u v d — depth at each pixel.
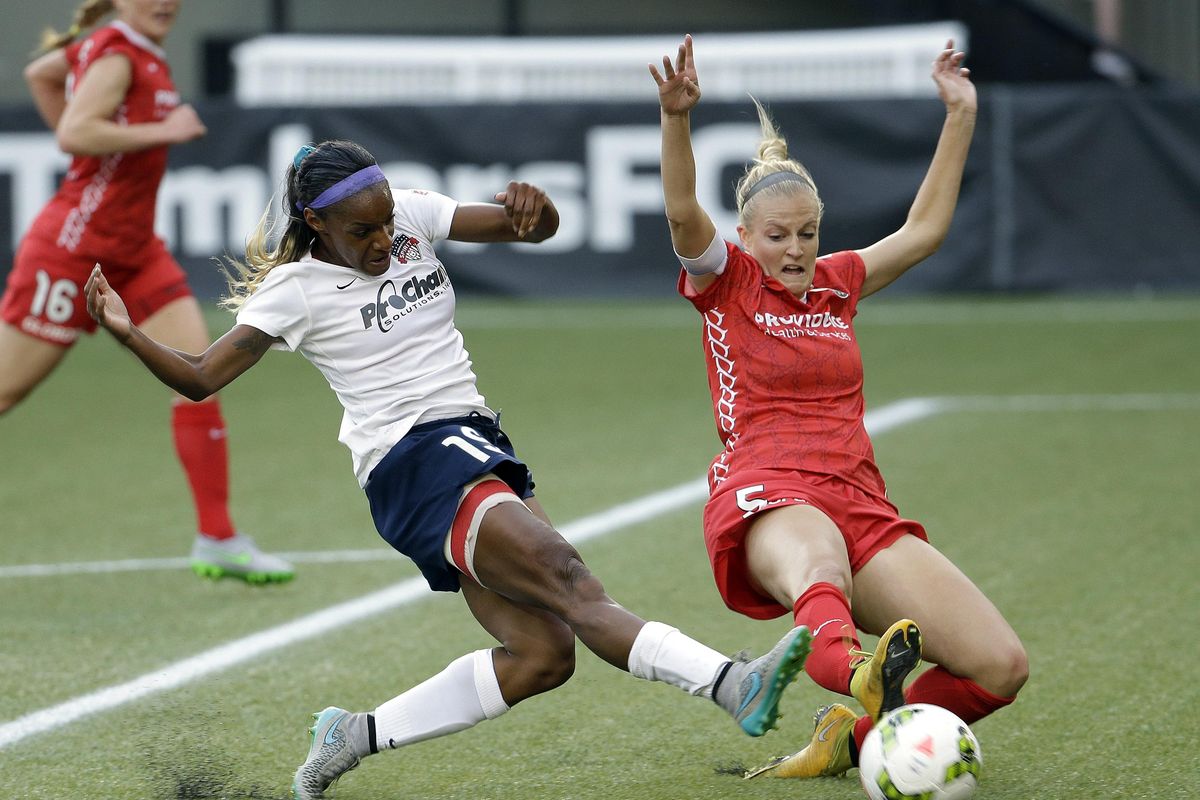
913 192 53.19
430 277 13.77
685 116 13.66
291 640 18.77
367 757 14.64
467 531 12.79
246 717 15.88
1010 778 13.67
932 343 46.28
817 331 14.29
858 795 13.28
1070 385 38.53
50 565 23.05
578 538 23.84
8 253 54.09
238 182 54.53
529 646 13.16
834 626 12.50
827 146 53.78
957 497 26.17
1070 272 54.97
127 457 32.03
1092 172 54.56
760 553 13.44
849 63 65.31
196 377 12.75
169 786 13.87
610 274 56.41
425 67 67.56
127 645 18.67
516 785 13.84
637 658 12.02
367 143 54.81
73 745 15.02
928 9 72.31
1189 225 54.19
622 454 30.89
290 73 67.19
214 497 20.84
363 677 17.23
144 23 21.50
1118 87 70.00
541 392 39.09
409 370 13.40
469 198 55.25
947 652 13.30
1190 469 28.25
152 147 20.83
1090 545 22.77
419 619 19.70
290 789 13.80
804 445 13.96
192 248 54.84
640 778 13.95
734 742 14.95
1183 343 44.78
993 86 72.06
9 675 17.45
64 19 78.06
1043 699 15.95
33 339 21.66
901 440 31.67
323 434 34.47
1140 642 17.97
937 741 11.95
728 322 14.26
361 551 23.66
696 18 79.75
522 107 55.03
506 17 80.00
